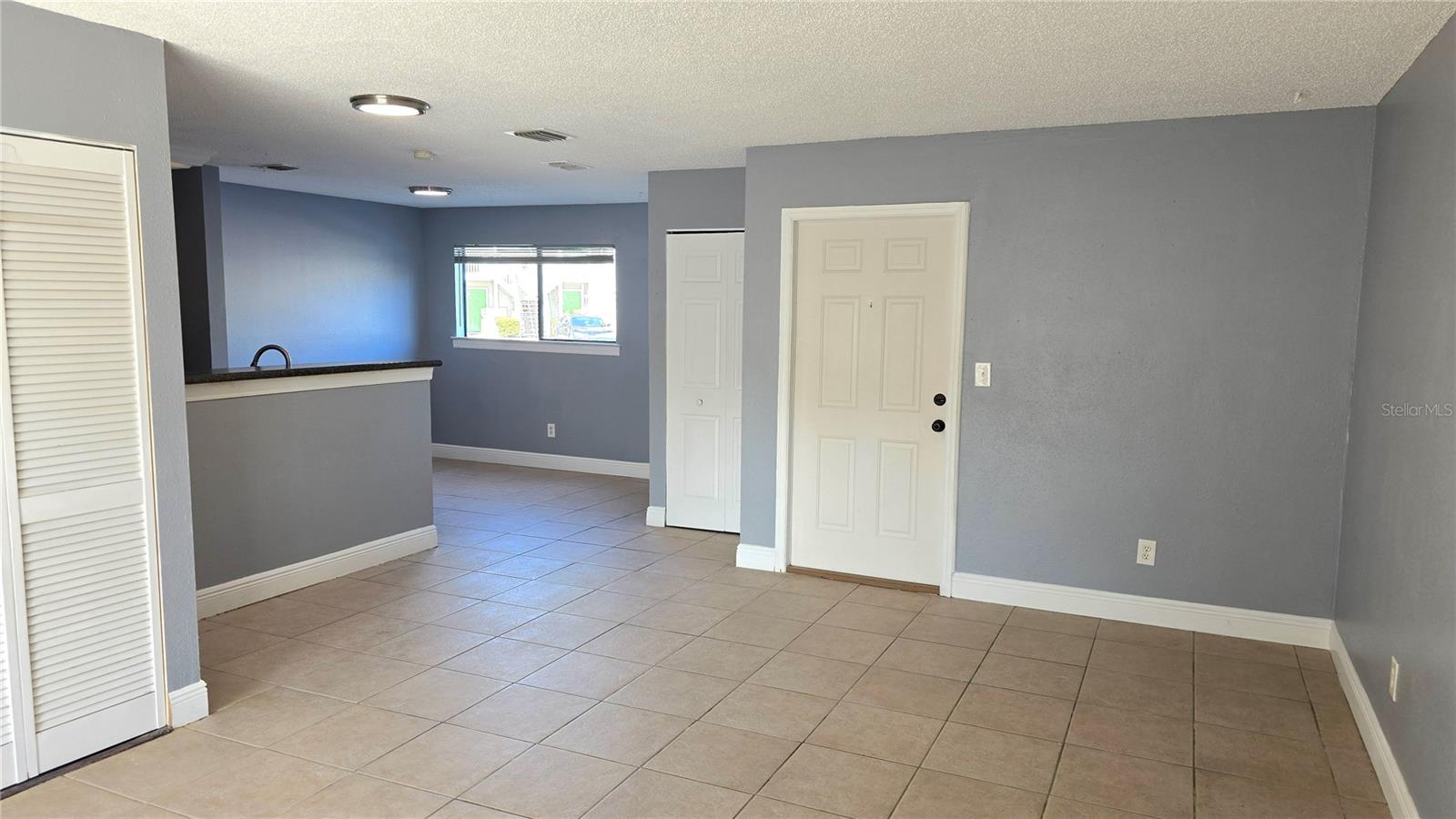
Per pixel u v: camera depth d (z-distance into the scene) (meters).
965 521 4.37
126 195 2.73
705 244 5.55
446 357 8.18
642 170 5.54
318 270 7.23
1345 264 3.60
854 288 4.57
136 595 2.86
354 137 4.50
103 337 2.71
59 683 2.69
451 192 6.75
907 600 4.39
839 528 4.74
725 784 2.70
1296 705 3.25
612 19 2.61
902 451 4.55
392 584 4.59
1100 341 4.02
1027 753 2.90
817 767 2.80
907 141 4.30
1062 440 4.13
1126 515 4.05
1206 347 3.84
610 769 2.77
